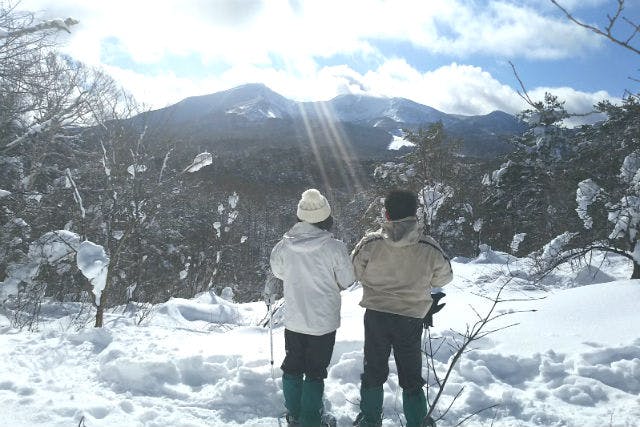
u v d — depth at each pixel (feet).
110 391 13.55
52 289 37.86
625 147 34.68
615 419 11.85
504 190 67.72
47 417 11.46
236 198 51.85
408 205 11.66
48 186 41.96
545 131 60.13
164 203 39.78
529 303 21.65
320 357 11.89
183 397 13.41
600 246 31.50
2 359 15.39
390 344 11.73
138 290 38.55
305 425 11.58
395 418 12.44
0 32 28.22
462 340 16.88
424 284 11.50
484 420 12.25
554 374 14.32
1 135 39.32
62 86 38.86
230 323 30.04
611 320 17.78
